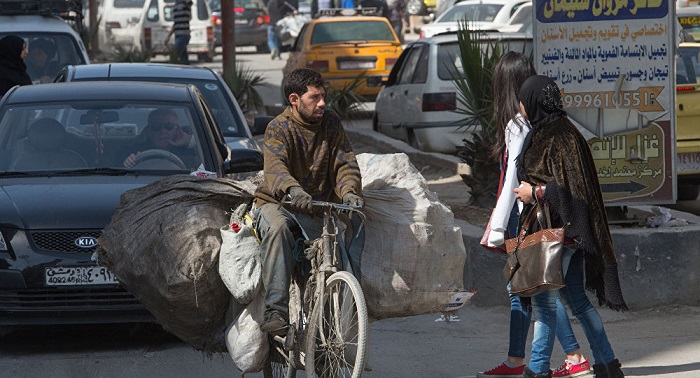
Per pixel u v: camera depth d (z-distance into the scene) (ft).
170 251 28.53
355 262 27.96
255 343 28.12
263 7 197.57
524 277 28.48
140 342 37.83
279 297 27.22
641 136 42.16
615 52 41.78
